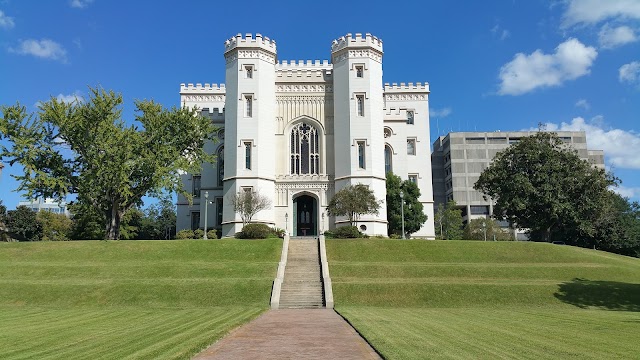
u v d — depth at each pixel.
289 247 41.69
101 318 22.72
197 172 51.12
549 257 41.25
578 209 54.66
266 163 54.78
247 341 14.73
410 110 70.75
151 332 17.23
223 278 32.47
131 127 47.88
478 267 36.12
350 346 13.76
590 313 25.42
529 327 19.33
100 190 44.69
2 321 21.95
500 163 57.53
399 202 58.94
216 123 61.97
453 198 115.62
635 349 14.56
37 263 37.28
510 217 59.09
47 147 45.00
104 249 41.09
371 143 54.91
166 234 85.38
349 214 49.53
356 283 31.11
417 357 11.91
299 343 14.30
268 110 55.94
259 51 56.09
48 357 12.95
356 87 55.97
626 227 67.50
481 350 13.39
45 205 144.75
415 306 28.30
